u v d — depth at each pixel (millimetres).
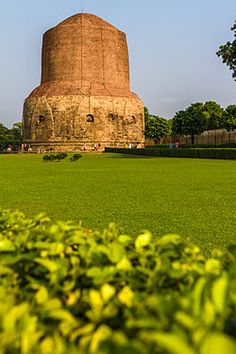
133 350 1879
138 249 3623
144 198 16469
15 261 3377
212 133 87812
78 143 78250
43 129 79500
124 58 84750
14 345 2260
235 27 43219
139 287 3074
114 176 26625
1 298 2771
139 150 62031
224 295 2305
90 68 80625
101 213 13289
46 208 14531
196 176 25328
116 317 2725
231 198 16047
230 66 44344
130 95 83438
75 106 78188
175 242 3793
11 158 56625
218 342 1701
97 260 3389
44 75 83875
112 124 79750
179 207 14180
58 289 3072
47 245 3611
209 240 9609
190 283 2965
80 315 2977
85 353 2266
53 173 30047
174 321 2211
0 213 5648
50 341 2340
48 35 82625
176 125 94562
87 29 80562
